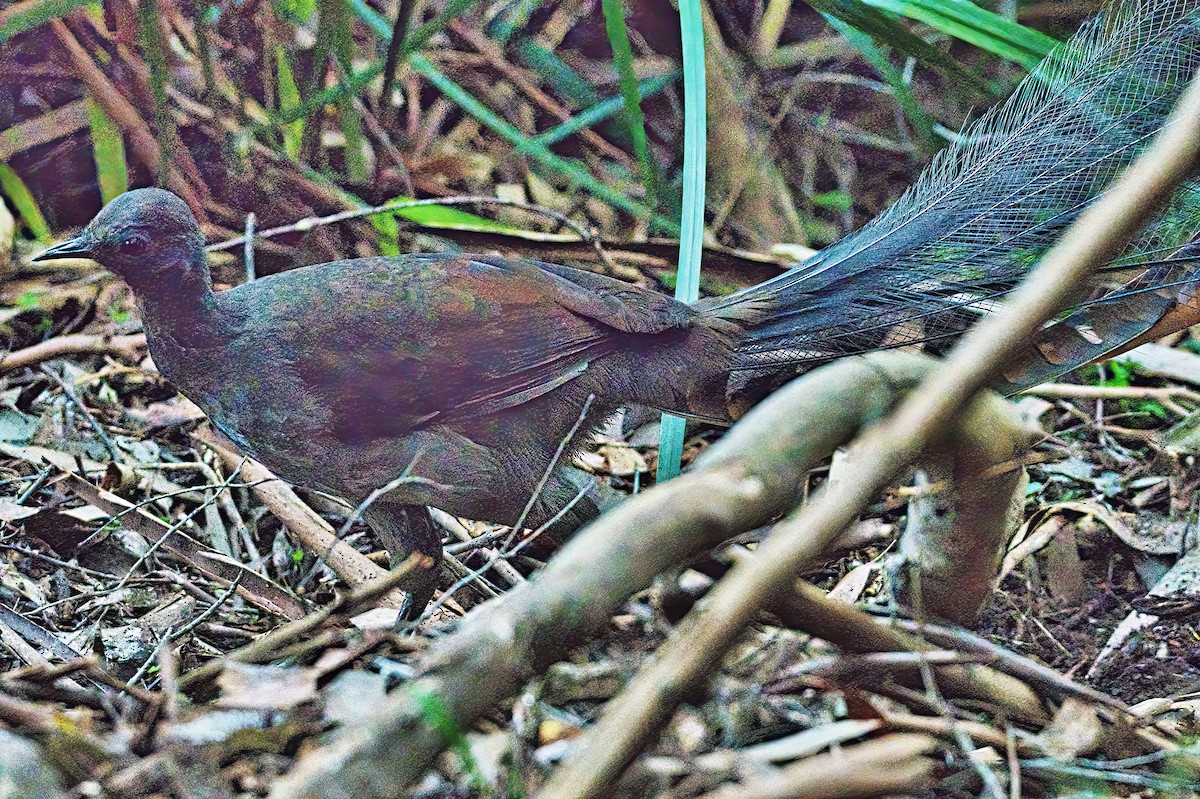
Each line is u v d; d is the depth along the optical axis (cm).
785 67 1348
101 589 772
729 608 349
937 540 554
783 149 1320
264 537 906
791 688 501
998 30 941
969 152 791
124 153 1143
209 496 883
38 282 1085
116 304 1081
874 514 726
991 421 495
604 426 845
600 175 1284
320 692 477
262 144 1138
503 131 1133
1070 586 820
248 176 1134
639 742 340
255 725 466
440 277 789
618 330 809
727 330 831
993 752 541
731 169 1284
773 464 377
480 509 804
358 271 793
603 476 973
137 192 747
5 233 1079
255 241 1126
